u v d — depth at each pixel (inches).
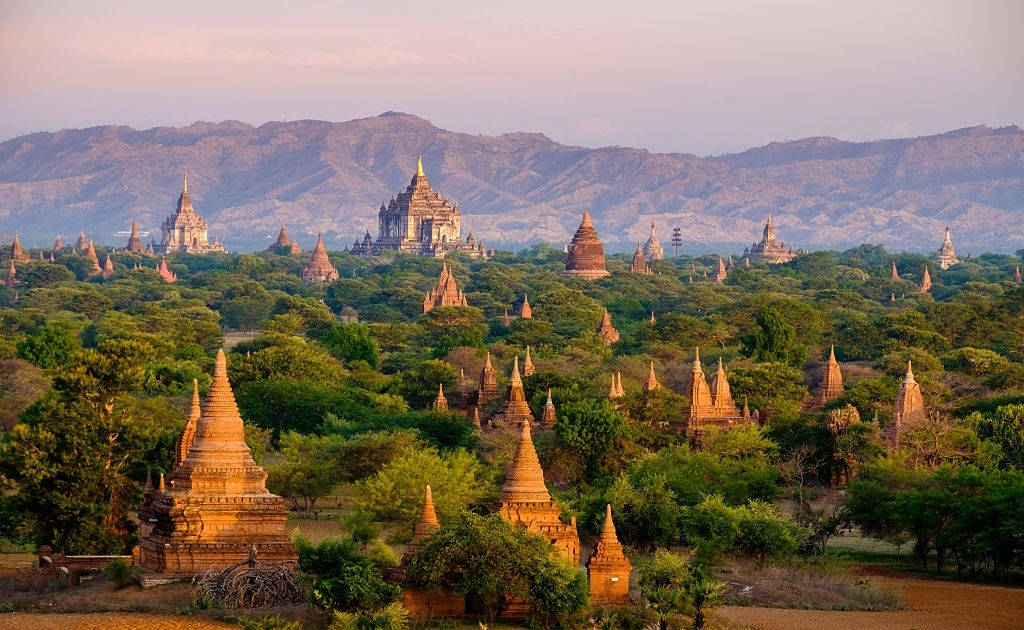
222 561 4522.6
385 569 4288.9
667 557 4335.6
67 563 4963.1
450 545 4175.7
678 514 5433.1
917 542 5693.9
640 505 5423.2
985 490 5521.7
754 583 4862.2
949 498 5428.2
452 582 4217.5
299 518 6318.9
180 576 4490.7
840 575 5108.3
